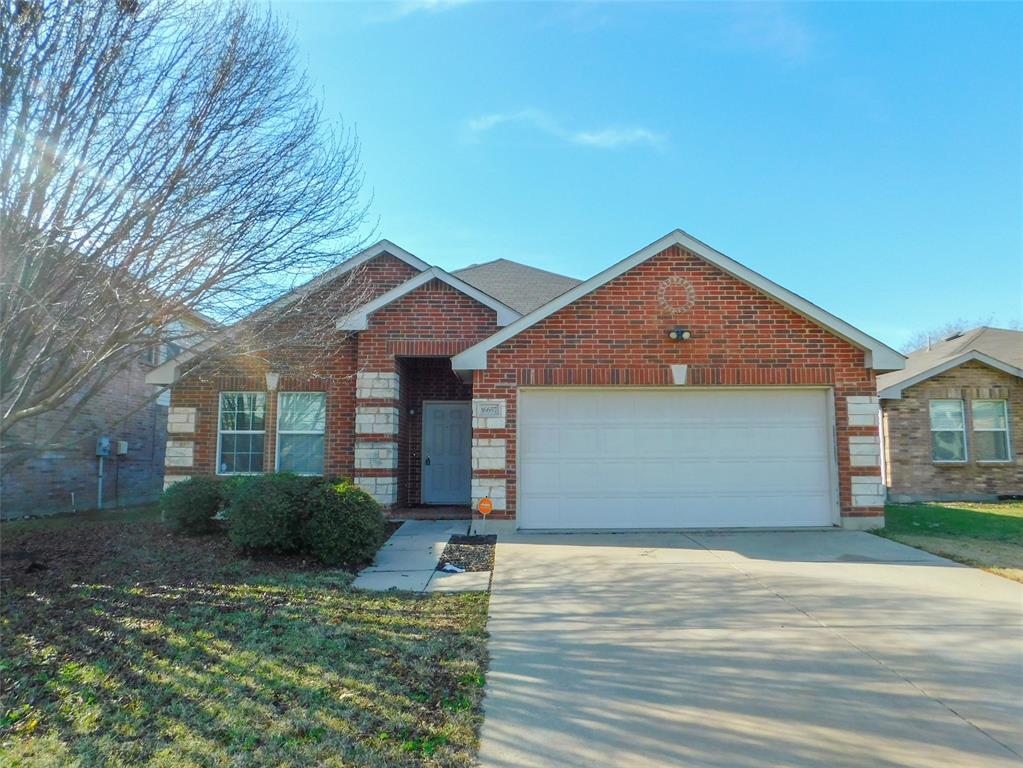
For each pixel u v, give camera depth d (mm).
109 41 6520
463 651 5191
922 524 11375
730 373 10664
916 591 6961
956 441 16203
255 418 12766
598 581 7461
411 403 14195
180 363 12523
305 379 12398
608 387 10758
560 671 4816
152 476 17906
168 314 7266
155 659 4926
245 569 7855
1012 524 11406
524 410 10867
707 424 10867
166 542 9367
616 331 10758
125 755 3559
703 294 10812
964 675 4777
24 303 6559
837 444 10648
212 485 10031
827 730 3957
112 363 8906
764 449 10828
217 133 7027
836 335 10734
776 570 7930
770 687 4562
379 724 3951
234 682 4527
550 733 3891
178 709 4109
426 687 4500
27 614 5984
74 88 6457
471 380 12414
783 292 10648
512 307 14078
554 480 10781
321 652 5113
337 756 3576
